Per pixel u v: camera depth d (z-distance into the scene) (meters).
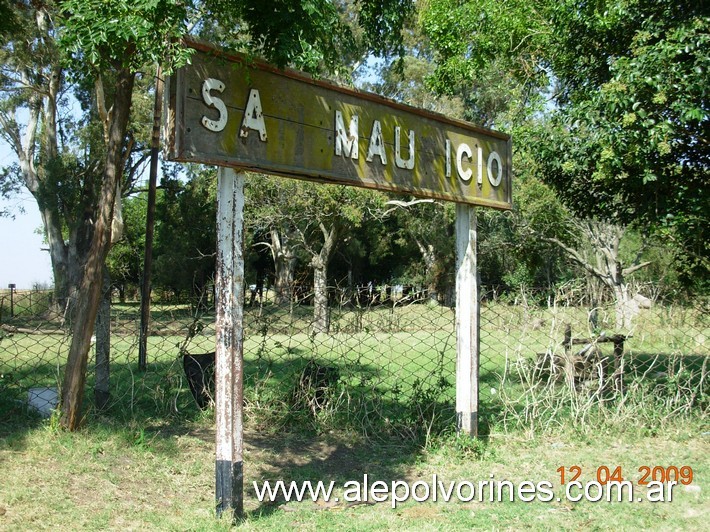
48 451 5.04
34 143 28.61
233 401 4.17
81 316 5.71
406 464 5.69
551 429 6.55
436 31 12.95
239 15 4.97
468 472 5.48
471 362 6.12
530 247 23.05
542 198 20.83
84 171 25.38
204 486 4.84
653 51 6.91
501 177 6.61
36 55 16.67
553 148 8.12
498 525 4.24
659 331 8.09
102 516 4.01
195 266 28.08
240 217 4.25
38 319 7.17
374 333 7.23
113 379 8.08
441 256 34.22
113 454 5.23
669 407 6.78
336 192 21.81
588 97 8.48
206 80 4.05
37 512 3.95
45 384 7.47
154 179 9.05
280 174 4.59
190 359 7.16
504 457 5.89
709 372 7.16
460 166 6.07
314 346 7.39
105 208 5.80
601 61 8.45
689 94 6.79
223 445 4.14
